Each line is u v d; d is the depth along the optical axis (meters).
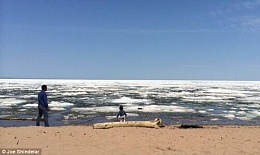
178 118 22.69
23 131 10.83
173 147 8.85
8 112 25.42
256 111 28.48
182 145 9.17
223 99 45.47
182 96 52.09
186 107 31.66
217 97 50.50
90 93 59.38
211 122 20.67
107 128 13.19
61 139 9.56
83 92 63.34
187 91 74.88
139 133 11.34
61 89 79.69
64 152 7.75
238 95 57.75
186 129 13.43
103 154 7.72
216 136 11.19
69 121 20.38
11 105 31.66
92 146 8.66
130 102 37.66
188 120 21.61
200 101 40.75
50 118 21.94
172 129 13.24
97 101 38.69
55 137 9.88
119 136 10.48
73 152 7.79
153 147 8.79
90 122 19.89
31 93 56.69
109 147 8.59
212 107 32.25
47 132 10.87
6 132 10.50
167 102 38.34
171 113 25.95
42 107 12.96
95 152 7.90
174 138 10.39
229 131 12.88
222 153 8.20
